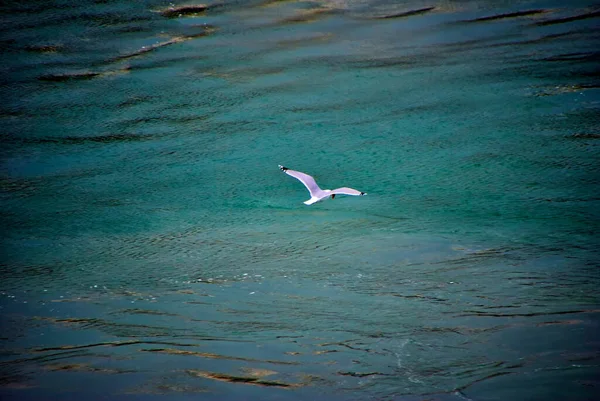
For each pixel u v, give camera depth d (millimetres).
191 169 27859
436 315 17672
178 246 22578
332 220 24125
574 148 27844
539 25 39438
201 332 17203
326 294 19109
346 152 28453
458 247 21656
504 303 18125
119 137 30156
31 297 19359
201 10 41406
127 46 37406
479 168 26953
